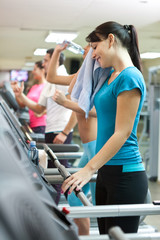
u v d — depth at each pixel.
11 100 4.93
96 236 0.79
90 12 5.48
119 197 1.37
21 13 5.70
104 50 1.35
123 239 0.55
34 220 0.41
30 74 10.56
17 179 0.43
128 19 5.88
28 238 0.37
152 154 5.07
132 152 1.38
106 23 1.37
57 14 5.71
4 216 0.35
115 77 1.37
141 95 1.31
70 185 1.19
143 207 0.99
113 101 1.36
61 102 2.05
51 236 0.43
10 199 0.38
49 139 2.99
